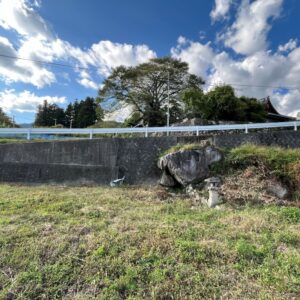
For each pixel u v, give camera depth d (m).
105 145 9.41
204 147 7.97
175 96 22.28
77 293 2.79
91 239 3.92
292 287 2.80
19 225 4.53
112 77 21.70
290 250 3.67
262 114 17.52
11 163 9.49
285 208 5.41
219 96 15.72
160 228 4.40
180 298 2.70
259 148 7.79
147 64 21.67
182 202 6.54
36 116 47.56
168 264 3.29
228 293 2.75
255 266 3.27
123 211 5.64
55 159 9.45
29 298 2.71
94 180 9.02
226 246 3.72
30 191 7.36
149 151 9.19
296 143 8.52
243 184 6.64
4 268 3.22
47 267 3.19
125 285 2.89
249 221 4.73
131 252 3.53
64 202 6.11
